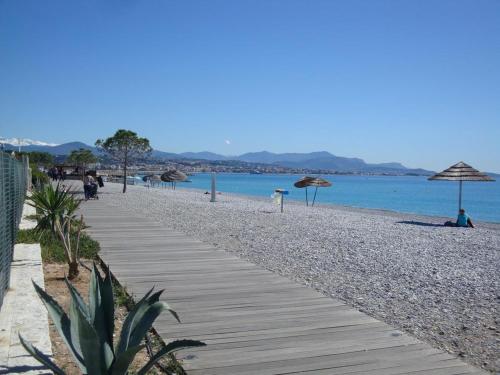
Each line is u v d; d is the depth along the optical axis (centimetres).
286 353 527
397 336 588
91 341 344
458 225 2330
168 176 5478
